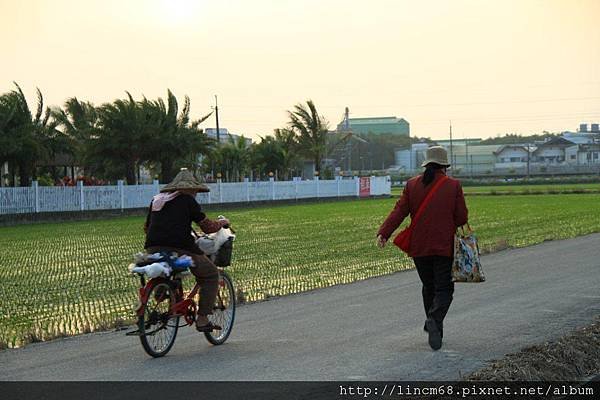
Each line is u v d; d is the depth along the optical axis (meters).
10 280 25.47
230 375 11.65
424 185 13.48
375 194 100.31
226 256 14.17
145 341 12.70
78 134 77.44
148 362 12.65
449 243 13.29
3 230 50.31
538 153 198.62
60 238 43.38
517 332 14.56
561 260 27.19
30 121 62.94
